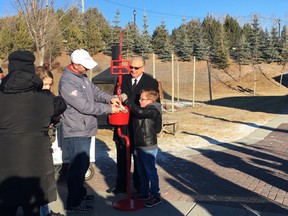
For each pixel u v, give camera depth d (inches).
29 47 1332.4
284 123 560.7
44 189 134.6
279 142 393.7
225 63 1898.4
